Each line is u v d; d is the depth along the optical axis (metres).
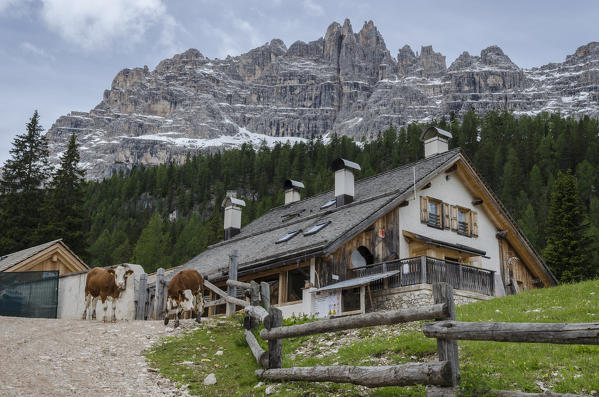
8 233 53.16
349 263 20.95
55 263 27.31
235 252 18.69
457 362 6.79
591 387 7.58
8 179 59.03
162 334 13.26
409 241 23.03
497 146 117.19
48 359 10.01
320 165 142.25
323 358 10.69
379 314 7.70
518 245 27.28
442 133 27.66
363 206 23.08
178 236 108.50
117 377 9.34
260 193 138.38
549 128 134.12
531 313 13.05
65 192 57.75
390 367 7.29
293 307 20.69
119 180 150.50
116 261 90.62
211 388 9.16
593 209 77.06
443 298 7.00
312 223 24.41
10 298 20.88
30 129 62.16
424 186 23.92
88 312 20.11
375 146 147.00
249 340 11.59
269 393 8.58
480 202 26.28
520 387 7.87
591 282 16.34
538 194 90.38
